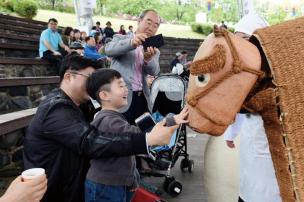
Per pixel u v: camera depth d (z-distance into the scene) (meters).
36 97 5.16
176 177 4.28
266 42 1.33
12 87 4.60
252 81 1.30
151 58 3.29
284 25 1.40
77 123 1.86
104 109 2.18
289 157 1.30
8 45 7.40
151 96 3.82
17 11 19.98
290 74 1.29
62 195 2.02
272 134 1.39
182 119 1.45
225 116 1.31
